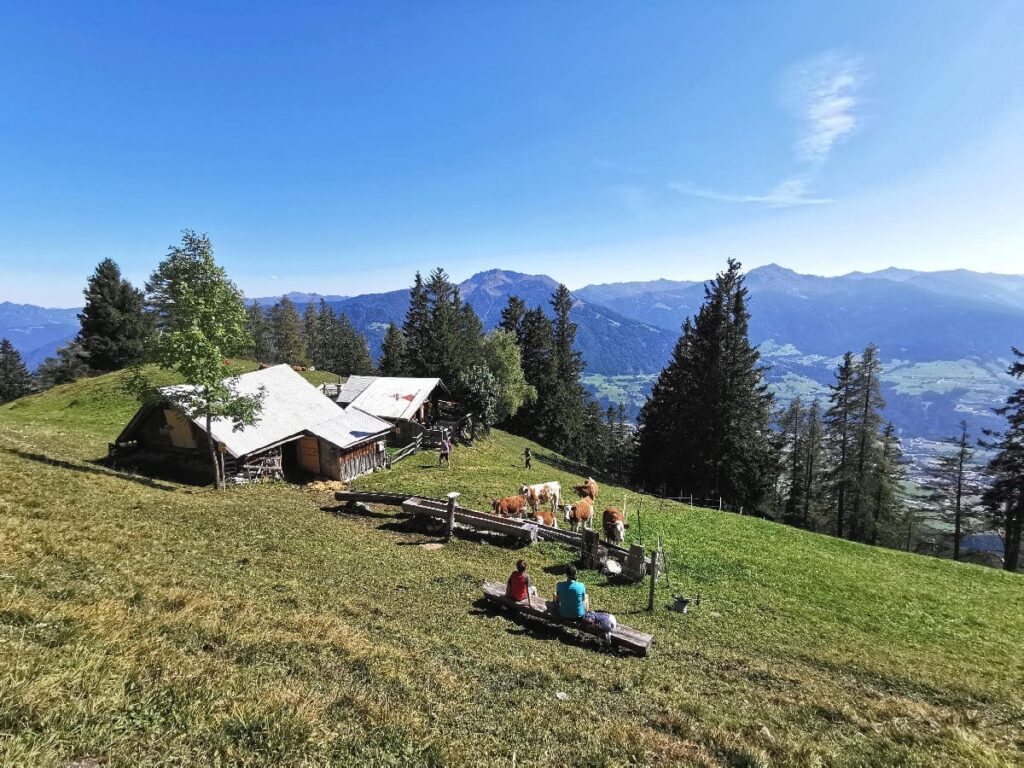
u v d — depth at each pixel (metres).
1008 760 8.76
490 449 55.50
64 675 6.41
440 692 8.86
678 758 7.70
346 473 36.31
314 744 6.27
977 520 55.00
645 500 38.62
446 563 18.95
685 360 63.28
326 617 11.52
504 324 98.75
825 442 64.38
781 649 15.52
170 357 25.48
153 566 12.89
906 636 18.58
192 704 6.50
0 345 129.12
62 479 19.95
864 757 8.39
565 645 12.89
